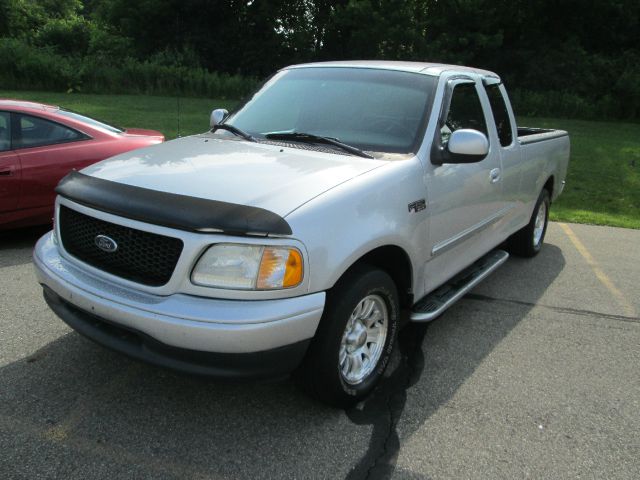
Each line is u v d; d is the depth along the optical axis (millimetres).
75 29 41969
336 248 2730
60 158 5715
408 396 3350
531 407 3299
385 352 3352
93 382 3297
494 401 3342
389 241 3059
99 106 20906
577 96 30016
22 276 4938
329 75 4180
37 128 5738
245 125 4043
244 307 2516
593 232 7820
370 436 2947
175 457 2707
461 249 4137
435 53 32375
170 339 2527
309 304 2627
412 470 2713
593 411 3287
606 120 28859
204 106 23109
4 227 5617
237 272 2523
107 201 2762
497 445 2930
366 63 4301
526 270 5895
